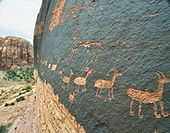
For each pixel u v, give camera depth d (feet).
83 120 11.27
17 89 90.27
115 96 9.45
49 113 18.28
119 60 10.04
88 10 14.98
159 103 7.37
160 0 9.08
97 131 9.86
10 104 54.34
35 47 46.83
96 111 10.36
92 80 11.62
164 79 7.61
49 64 22.82
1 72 186.60
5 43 239.30
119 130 8.52
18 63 233.35
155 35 8.66
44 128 19.40
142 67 8.66
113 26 11.41
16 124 35.63
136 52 9.25
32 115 33.19
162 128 6.86
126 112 8.52
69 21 18.48
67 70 15.69
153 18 9.07
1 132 35.53
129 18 10.41
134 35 9.70
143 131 7.45
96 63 11.79
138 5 10.18
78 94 12.74
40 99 25.26
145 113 7.70
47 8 35.81
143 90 8.18
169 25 8.25
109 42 11.28
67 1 21.16
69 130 12.71
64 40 18.49
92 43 12.92
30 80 146.51
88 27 14.11
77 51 14.75
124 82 9.25
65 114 13.97
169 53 7.84
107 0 12.95
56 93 17.02
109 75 10.34
